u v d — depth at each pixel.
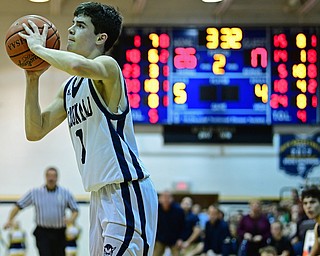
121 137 3.37
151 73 11.20
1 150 13.88
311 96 11.25
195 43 11.28
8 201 13.81
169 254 11.11
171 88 11.23
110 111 3.36
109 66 3.24
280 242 9.73
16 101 13.77
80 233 12.62
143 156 14.62
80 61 3.13
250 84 11.28
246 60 11.28
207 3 12.45
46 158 14.05
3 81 13.70
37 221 9.40
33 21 3.52
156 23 12.38
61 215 9.43
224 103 11.26
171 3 12.39
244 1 12.34
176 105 11.22
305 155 14.05
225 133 11.41
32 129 3.59
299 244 9.08
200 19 12.53
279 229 9.78
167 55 11.24
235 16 12.64
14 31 3.48
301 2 12.34
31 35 3.43
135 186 3.34
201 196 14.58
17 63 3.50
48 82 13.41
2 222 13.74
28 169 13.98
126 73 11.17
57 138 14.11
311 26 11.28
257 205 10.49
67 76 13.50
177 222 10.50
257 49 11.28
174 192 14.54
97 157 3.32
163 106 11.21
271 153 14.76
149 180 3.45
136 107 11.17
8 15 10.59
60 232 9.45
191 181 14.67
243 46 11.28
